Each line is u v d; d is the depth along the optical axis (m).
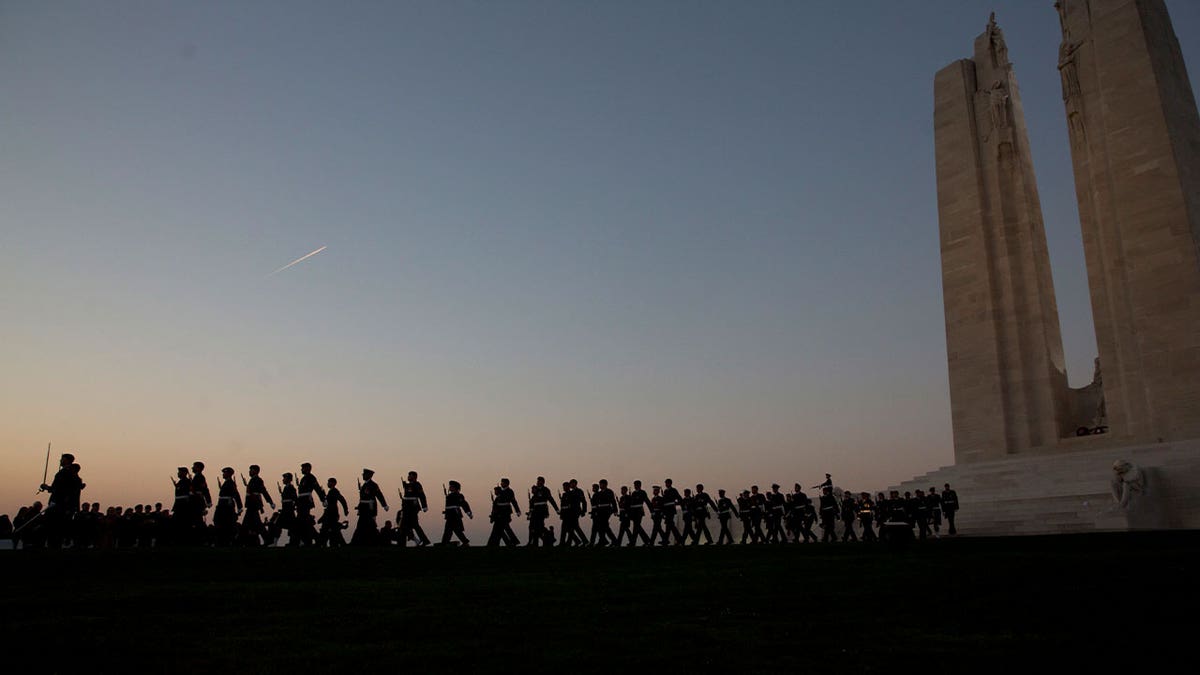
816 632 9.02
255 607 10.82
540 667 7.26
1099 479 33.44
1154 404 34.78
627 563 18.27
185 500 23.50
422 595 11.98
